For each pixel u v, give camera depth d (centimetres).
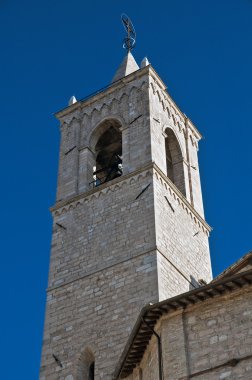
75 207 4319
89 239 4072
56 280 4000
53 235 4262
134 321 3475
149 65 4800
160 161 4312
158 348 2639
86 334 3609
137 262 3725
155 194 4025
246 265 2947
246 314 2491
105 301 3678
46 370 3597
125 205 4075
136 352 2847
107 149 4925
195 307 2627
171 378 2497
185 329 2597
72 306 3800
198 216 4512
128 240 3878
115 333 3500
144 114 4538
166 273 3703
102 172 4925
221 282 2528
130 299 3584
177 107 5084
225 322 2520
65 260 4069
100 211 4166
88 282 3847
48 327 3788
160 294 3509
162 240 3847
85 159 4644
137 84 4781
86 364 3550
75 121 4956
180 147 4894
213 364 2447
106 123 4806
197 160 5112
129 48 5625
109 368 3378
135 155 4300
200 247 4353
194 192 4712
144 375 2802
